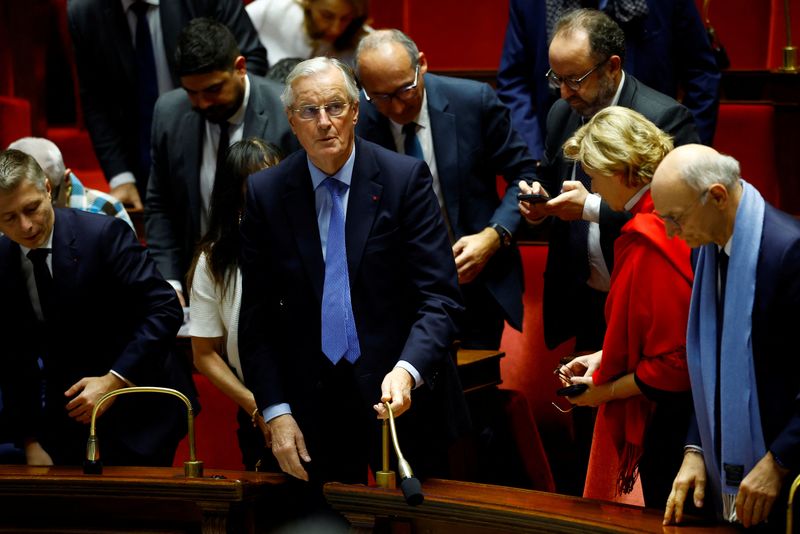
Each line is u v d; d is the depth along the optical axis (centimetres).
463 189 1235
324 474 977
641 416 902
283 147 1282
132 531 973
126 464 1087
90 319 1076
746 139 1503
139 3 1434
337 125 915
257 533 967
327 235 948
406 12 1842
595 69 1076
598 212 1041
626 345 891
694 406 833
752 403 788
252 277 972
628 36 1268
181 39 1248
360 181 945
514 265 1245
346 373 948
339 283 938
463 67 1820
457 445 1192
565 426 1352
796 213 1477
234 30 1445
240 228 980
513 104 1365
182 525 970
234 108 1273
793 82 1475
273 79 1376
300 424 962
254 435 1105
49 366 1084
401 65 1159
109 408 1080
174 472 981
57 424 1094
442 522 894
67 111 2134
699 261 824
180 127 1309
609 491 1068
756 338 785
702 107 1283
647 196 890
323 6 1438
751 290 779
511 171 1245
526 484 1266
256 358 974
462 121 1233
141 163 1477
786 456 757
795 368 787
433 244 943
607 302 910
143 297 1080
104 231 1070
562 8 1315
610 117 895
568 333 1155
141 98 1456
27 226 1019
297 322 955
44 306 1060
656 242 861
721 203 776
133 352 1065
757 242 779
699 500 823
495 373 1251
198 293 1098
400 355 947
